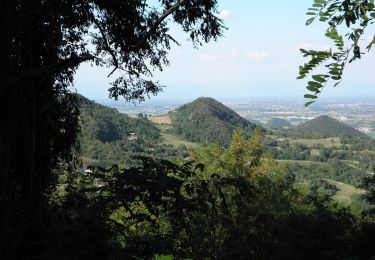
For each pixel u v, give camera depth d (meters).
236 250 9.66
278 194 13.87
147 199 3.98
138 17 6.75
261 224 10.54
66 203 4.09
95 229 3.61
